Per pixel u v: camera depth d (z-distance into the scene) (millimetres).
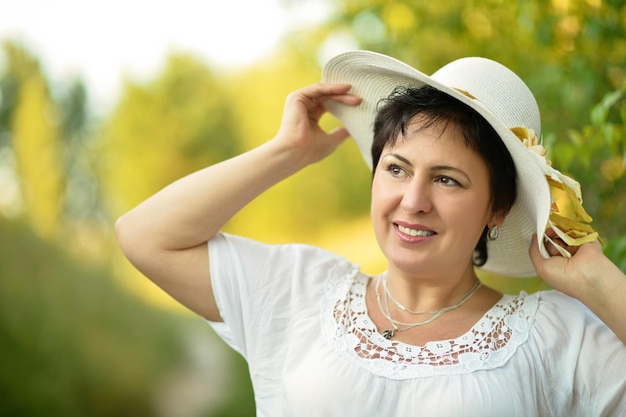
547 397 1971
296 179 14180
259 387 2184
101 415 7523
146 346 8258
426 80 1964
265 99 14398
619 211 2996
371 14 4406
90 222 9922
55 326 7305
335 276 2232
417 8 4055
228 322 2209
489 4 3566
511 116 2061
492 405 1899
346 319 2105
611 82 2947
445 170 1966
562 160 2596
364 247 13305
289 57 14133
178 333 8812
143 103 13672
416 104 2012
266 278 2227
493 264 2367
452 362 1973
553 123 3256
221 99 14273
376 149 2113
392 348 2025
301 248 2316
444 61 4219
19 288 7207
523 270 2324
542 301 2082
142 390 7910
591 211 3039
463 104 1984
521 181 2076
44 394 7004
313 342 2098
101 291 7977
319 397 1994
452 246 2002
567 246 2082
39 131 9609
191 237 2209
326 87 2346
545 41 3004
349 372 1989
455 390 1918
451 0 3848
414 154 1972
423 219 1979
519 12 3098
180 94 14031
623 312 1931
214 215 2209
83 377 7410
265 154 2262
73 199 9922
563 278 2021
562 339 2000
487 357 1962
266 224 14156
